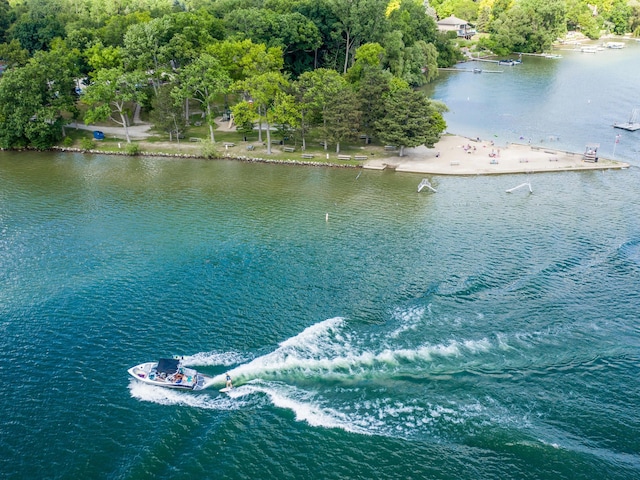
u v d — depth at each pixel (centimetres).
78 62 19225
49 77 17438
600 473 6353
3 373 7919
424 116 16000
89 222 12538
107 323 8981
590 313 9044
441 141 18062
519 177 15038
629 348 8225
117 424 7112
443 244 11319
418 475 6419
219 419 7206
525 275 10125
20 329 8838
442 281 10000
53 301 9556
